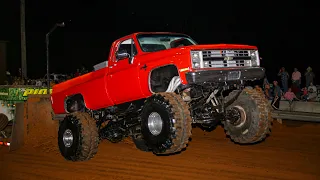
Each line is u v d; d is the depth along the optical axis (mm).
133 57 8117
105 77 8672
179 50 7250
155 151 7270
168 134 6910
